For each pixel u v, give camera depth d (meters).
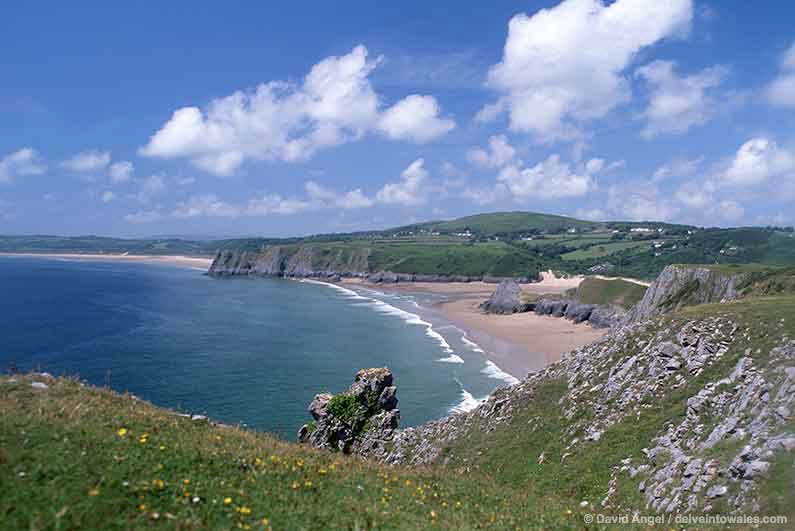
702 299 75.56
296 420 68.88
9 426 15.92
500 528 16.25
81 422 18.03
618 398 37.38
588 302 155.75
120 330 129.38
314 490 16.69
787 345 31.22
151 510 12.81
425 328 142.75
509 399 45.78
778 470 19.86
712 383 32.06
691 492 22.36
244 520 13.34
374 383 48.62
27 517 11.51
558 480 31.31
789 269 67.50
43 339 115.56
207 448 18.19
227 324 143.25
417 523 15.34
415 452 44.09
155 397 77.00
